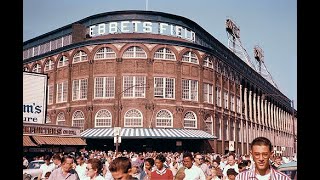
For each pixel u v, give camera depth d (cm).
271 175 414
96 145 4872
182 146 5044
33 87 3416
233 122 6184
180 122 4934
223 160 2545
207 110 5272
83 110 5012
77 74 5169
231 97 6188
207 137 4897
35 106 3438
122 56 4922
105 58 4975
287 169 761
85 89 5059
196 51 5225
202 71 5253
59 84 5434
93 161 830
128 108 4828
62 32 6322
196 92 5175
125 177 377
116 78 4894
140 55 4956
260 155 410
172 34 5641
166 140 4894
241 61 6862
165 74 4966
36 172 1482
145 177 860
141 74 4903
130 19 5575
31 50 6881
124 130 4722
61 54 5425
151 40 4959
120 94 4866
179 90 4994
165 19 5616
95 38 5384
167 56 5034
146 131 4712
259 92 7806
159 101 4884
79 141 4028
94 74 4991
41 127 3528
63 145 3822
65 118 5212
